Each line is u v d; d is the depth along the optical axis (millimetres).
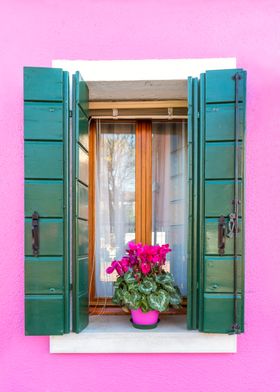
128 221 2262
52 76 1829
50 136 1824
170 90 2092
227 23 1970
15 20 1980
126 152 2275
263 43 1965
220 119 1832
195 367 1922
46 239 1811
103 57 1971
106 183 2266
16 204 1970
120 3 1978
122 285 1983
